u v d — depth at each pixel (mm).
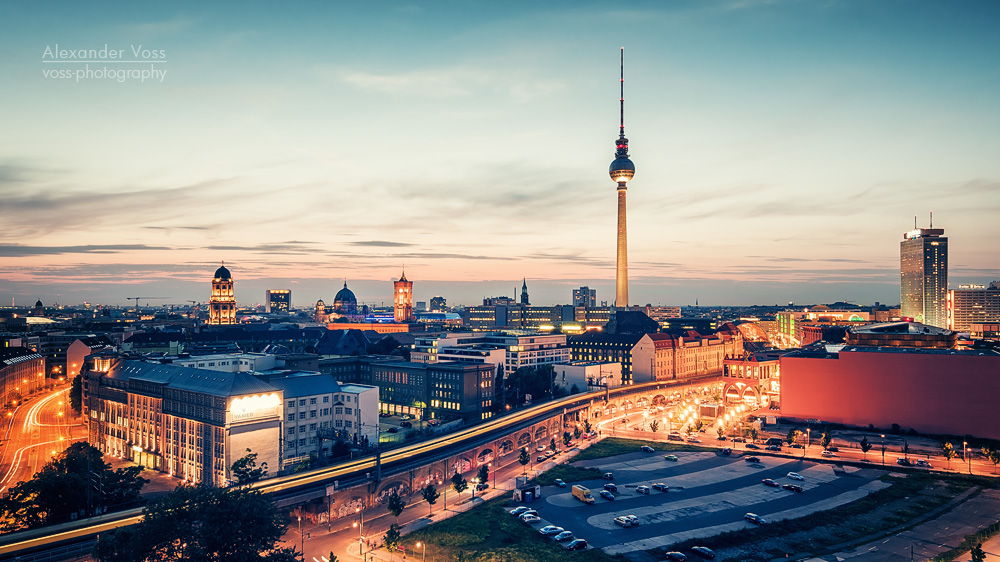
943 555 115875
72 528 107688
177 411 166875
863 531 127938
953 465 176000
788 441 199500
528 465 184000
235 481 144375
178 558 97812
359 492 141875
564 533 124250
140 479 141500
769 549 119375
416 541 123812
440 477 165500
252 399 155500
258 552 100812
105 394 198125
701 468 177375
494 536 125500
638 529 129375
